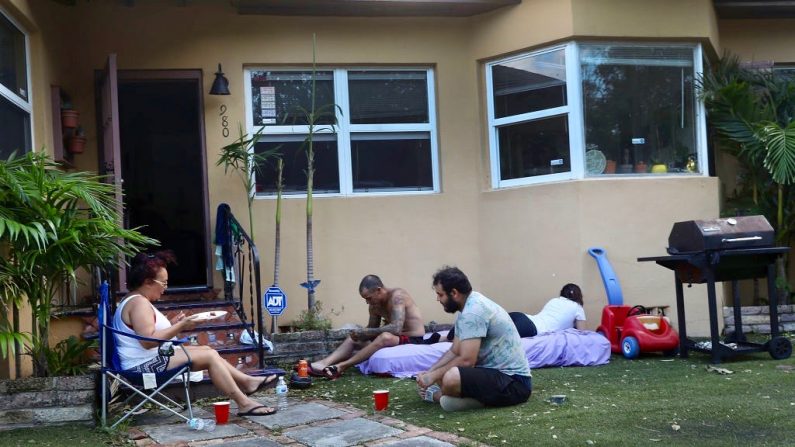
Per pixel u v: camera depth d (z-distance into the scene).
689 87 8.27
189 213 10.12
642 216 7.89
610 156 8.04
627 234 7.84
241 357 6.46
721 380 5.71
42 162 4.96
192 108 10.18
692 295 7.93
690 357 6.92
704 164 8.24
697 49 8.27
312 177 8.05
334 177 8.33
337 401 5.53
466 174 8.46
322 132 8.30
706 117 8.27
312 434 4.54
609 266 7.57
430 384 4.95
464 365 4.89
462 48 8.52
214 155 7.96
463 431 4.36
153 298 5.28
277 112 8.23
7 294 4.91
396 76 8.52
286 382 6.41
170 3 7.93
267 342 6.81
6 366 5.40
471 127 8.48
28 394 4.89
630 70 8.12
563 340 6.80
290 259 8.01
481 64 8.52
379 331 6.70
